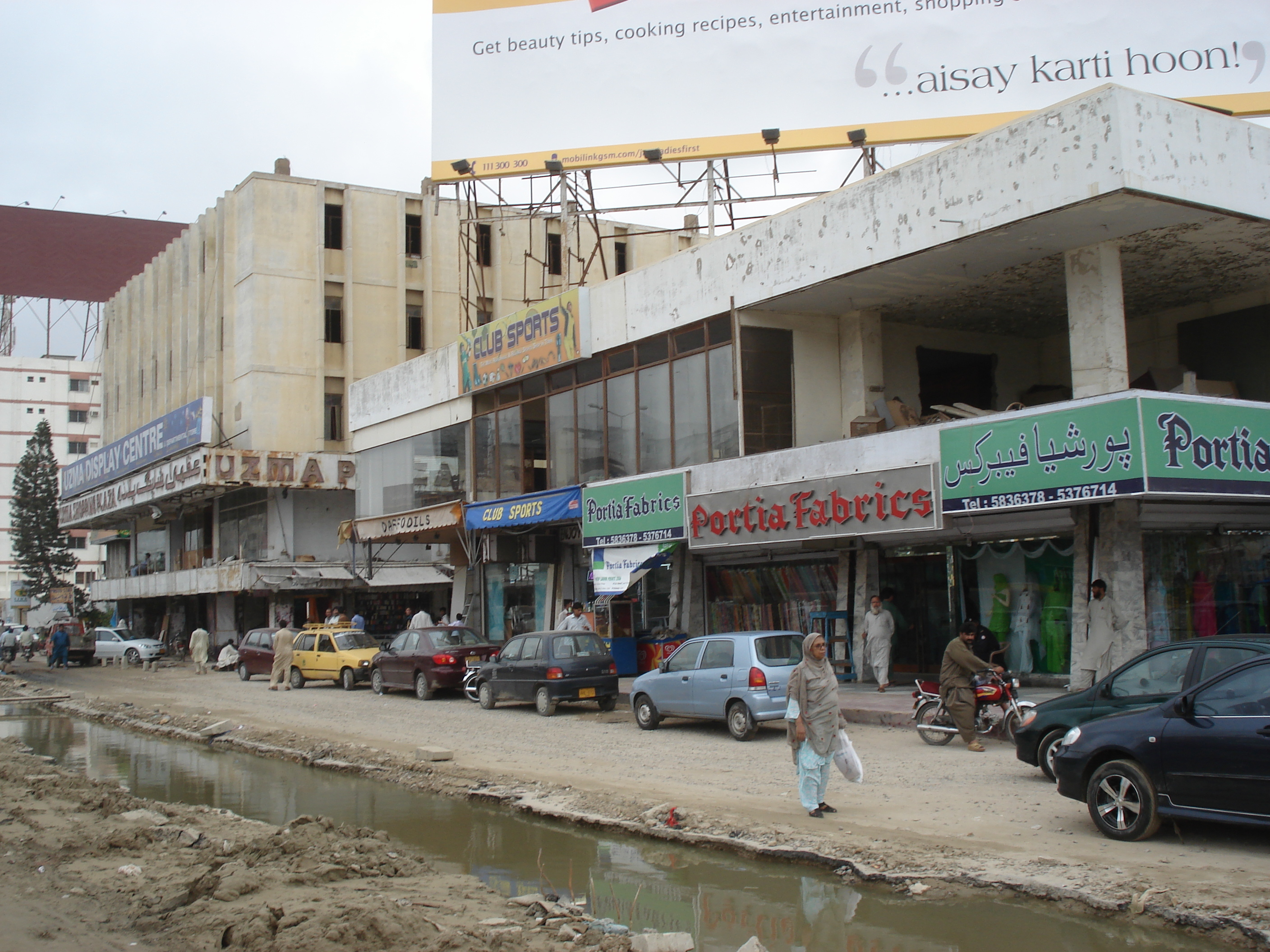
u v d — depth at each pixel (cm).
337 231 4384
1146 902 647
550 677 1867
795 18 2275
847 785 1081
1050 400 2241
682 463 2161
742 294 2014
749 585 2191
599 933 640
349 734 1691
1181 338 1992
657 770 1224
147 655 4062
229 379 4397
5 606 9412
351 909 645
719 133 2305
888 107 2197
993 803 963
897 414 1983
